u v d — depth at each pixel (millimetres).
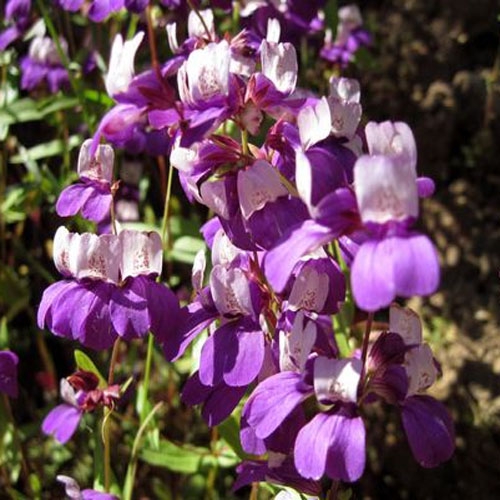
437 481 261
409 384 133
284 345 137
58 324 151
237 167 138
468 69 309
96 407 188
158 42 258
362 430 123
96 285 153
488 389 256
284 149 142
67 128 280
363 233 124
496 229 286
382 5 327
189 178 146
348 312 206
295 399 130
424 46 313
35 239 307
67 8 209
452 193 295
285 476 154
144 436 227
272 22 157
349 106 142
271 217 135
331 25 260
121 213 269
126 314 150
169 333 151
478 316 270
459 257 283
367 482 271
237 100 135
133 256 153
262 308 144
